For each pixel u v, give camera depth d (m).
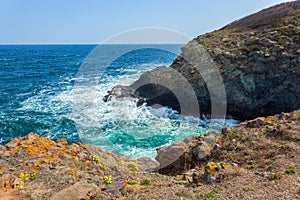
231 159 8.36
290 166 6.86
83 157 7.07
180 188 6.21
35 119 17.70
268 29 23.58
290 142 8.48
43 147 7.07
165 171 9.24
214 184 6.23
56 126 16.36
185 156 9.29
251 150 8.53
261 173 6.58
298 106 18.19
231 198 5.33
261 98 19.48
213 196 5.49
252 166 7.53
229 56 20.45
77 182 5.66
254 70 19.17
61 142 7.87
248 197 5.29
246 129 10.27
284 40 20.28
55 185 5.59
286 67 18.47
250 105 19.64
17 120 17.48
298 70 18.06
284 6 29.70
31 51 124.44
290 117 10.44
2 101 23.09
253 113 19.72
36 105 21.44
